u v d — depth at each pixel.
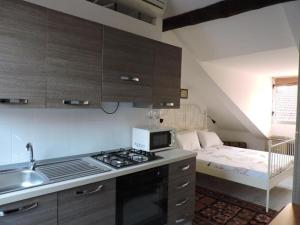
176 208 2.31
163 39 3.54
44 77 1.58
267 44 3.04
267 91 5.55
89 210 1.63
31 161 1.78
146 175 2.00
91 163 1.96
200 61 3.89
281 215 1.32
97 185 1.67
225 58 3.65
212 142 4.79
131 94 2.11
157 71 2.34
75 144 2.18
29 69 1.51
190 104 4.98
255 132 5.62
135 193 1.93
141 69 2.18
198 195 3.58
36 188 1.38
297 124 1.86
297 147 1.86
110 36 1.93
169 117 4.52
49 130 2.00
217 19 2.93
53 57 1.62
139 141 2.50
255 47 3.16
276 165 3.44
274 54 3.33
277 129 5.68
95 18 2.21
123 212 1.86
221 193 3.66
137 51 2.14
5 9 1.41
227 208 3.16
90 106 1.83
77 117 2.18
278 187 3.94
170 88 2.49
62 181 1.51
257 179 3.22
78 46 1.74
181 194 2.36
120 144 2.54
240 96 4.75
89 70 1.81
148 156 2.22
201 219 2.86
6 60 1.42
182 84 4.71
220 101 4.93
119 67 2.00
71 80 1.71
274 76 5.48
